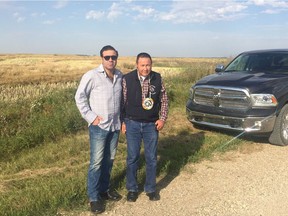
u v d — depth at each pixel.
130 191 4.55
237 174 5.50
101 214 4.19
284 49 8.63
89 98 4.19
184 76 14.73
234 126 6.92
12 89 12.17
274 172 5.59
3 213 4.02
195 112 7.54
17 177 5.29
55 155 6.13
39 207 4.18
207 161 6.07
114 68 4.19
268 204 4.49
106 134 4.20
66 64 45.75
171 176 5.40
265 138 7.54
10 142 6.45
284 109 6.91
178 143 6.96
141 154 6.21
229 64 8.90
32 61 56.56
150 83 4.34
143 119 4.41
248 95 6.76
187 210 4.33
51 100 9.57
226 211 4.31
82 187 4.68
